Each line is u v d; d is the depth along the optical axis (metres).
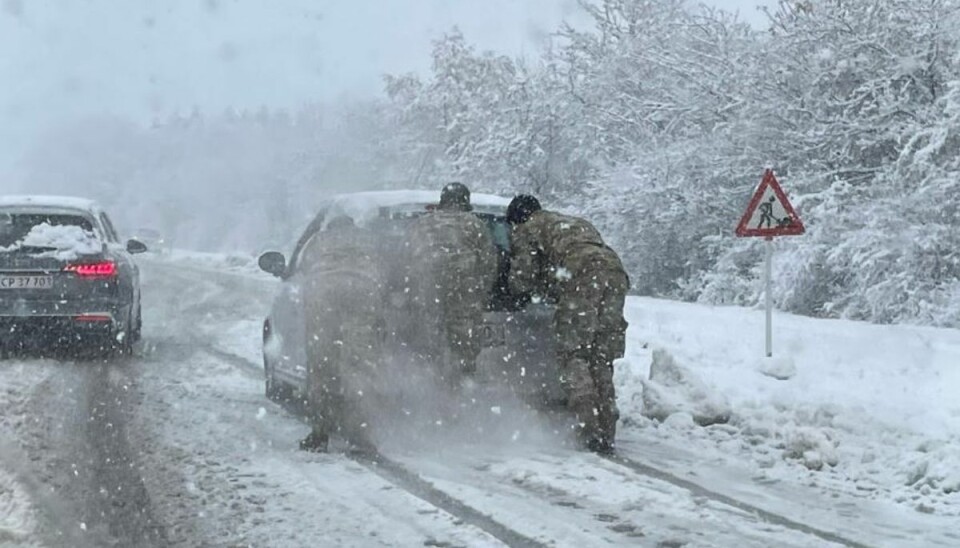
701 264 24.00
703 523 6.43
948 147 18.22
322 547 5.83
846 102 20.27
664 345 13.79
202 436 8.66
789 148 21.70
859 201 19.38
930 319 17.27
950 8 19.53
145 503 6.65
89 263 12.65
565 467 7.82
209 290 24.34
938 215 18.11
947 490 7.21
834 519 6.58
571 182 28.62
